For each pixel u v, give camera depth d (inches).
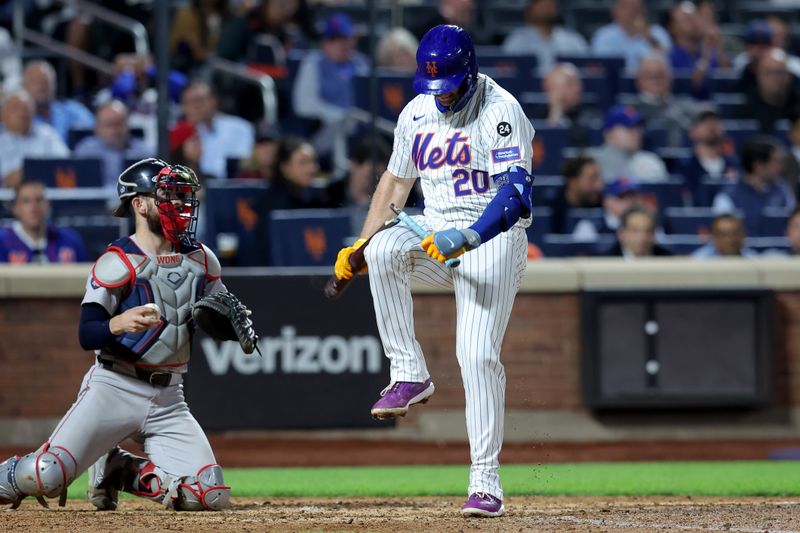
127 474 792.9
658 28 2276.1
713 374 1363.2
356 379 1321.4
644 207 1521.9
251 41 1937.7
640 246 1512.1
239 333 735.7
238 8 2082.9
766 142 1737.2
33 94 1752.0
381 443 1330.0
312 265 1441.9
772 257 1498.5
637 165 1798.7
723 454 1302.9
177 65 1882.4
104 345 731.4
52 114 1807.3
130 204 756.6
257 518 756.0
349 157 1733.5
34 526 704.4
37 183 1392.7
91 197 1531.7
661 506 852.0
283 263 1448.1
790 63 2206.0
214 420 1294.3
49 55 1974.7
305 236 1443.2
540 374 1363.2
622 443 1364.4
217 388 1295.5
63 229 1425.9
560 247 1553.9
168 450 774.5
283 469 1187.3
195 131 1612.9
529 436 1358.3
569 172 1638.8
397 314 719.7
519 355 1360.7
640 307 1355.8
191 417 787.4
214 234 1488.7
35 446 1296.8
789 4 2586.1
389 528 690.2
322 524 716.0
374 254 713.6
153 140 1765.5
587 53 2098.9
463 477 1120.2
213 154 1736.0
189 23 1887.3
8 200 1553.9
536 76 1980.8
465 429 1358.3
